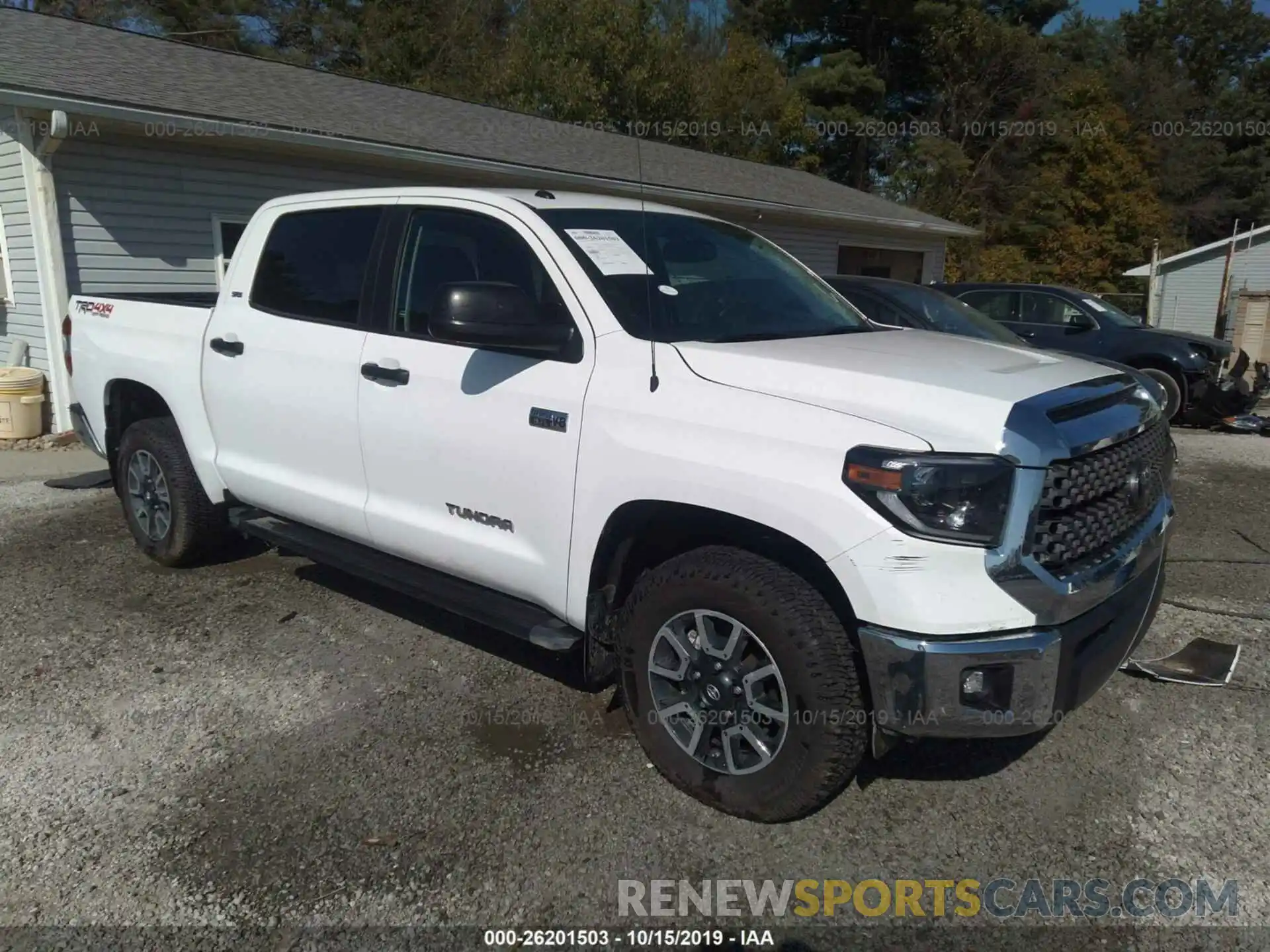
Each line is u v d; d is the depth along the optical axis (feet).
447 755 11.28
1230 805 10.41
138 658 13.75
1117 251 114.32
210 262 32.01
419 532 12.40
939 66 119.03
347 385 12.89
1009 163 119.65
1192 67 176.24
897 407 8.97
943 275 75.87
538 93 77.77
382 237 13.01
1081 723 12.20
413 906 8.83
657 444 9.86
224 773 10.89
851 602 8.80
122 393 17.57
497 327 10.32
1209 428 35.91
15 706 12.35
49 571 17.25
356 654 13.98
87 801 10.33
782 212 50.70
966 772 11.09
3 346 31.65
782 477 9.04
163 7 101.24
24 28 36.50
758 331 11.73
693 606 9.93
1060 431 8.89
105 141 28.86
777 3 121.80
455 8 105.91
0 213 29.60
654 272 11.69
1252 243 86.28
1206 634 14.97
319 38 110.52
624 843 9.72
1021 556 8.56
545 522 10.96
